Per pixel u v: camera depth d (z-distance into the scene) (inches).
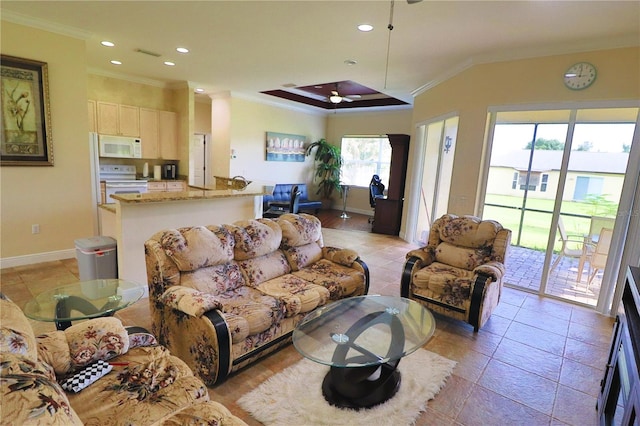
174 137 257.6
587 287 142.6
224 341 77.2
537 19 112.3
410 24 122.9
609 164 131.7
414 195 236.1
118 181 223.1
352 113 355.6
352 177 366.3
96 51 174.4
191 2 114.6
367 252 210.4
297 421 72.2
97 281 95.3
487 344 108.0
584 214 139.8
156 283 89.7
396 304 99.1
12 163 143.8
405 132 322.0
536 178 150.7
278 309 92.4
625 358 63.8
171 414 51.5
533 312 132.9
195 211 139.9
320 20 124.0
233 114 280.2
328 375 86.0
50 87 148.9
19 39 138.6
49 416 32.1
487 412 78.2
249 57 176.6
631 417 54.1
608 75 126.3
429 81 206.2
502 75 150.9
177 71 212.7
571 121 137.6
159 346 69.6
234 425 48.7
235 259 107.5
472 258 127.0
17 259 151.8
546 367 96.7
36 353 45.9
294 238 123.8
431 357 98.4
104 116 221.6
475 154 163.0
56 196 157.9
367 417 73.9
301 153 350.9
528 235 155.9
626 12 102.8
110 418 49.9
